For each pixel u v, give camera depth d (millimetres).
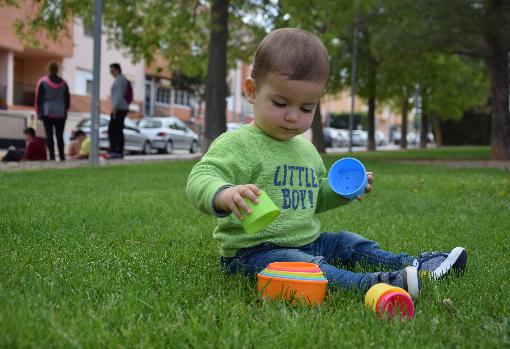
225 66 13688
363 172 2604
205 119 13727
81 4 12914
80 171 9117
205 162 2328
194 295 2094
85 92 28188
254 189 1987
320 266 2268
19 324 1607
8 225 3607
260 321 1765
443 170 10891
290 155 2502
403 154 21656
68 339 1529
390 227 3963
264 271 2127
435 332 1724
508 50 15180
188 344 1574
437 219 4398
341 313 1916
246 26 15344
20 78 26703
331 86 23219
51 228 3602
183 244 3262
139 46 14789
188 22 13805
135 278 2316
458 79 25453
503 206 5254
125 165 11195
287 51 2201
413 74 22594
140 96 32875
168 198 5480
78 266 2510
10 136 19031
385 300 1901
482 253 3107
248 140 2424
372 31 18438
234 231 2439
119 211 4445
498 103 15641
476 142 42906
